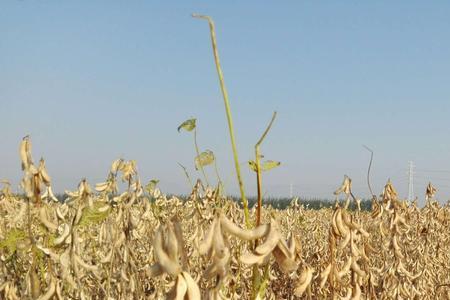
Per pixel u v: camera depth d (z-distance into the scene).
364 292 4.20
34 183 2.80
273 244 1.51
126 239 4.14
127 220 4.16
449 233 9.69
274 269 7.16
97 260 4.45
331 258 3.22
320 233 9.84
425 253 6.94
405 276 4.99
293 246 1.66
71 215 3.82
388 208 4.60
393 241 4.69
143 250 5.44
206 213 4.79
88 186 3.47
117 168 4.10
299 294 2.22
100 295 4.60
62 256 2.90
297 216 10.95
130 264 4.14
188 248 5.29
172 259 1.32
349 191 3.22
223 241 1.46
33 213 3.12
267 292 5.09
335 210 3.20
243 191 1.79
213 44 1.63
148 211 4.94
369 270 4.16
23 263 3.78
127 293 4.14
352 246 3.23
